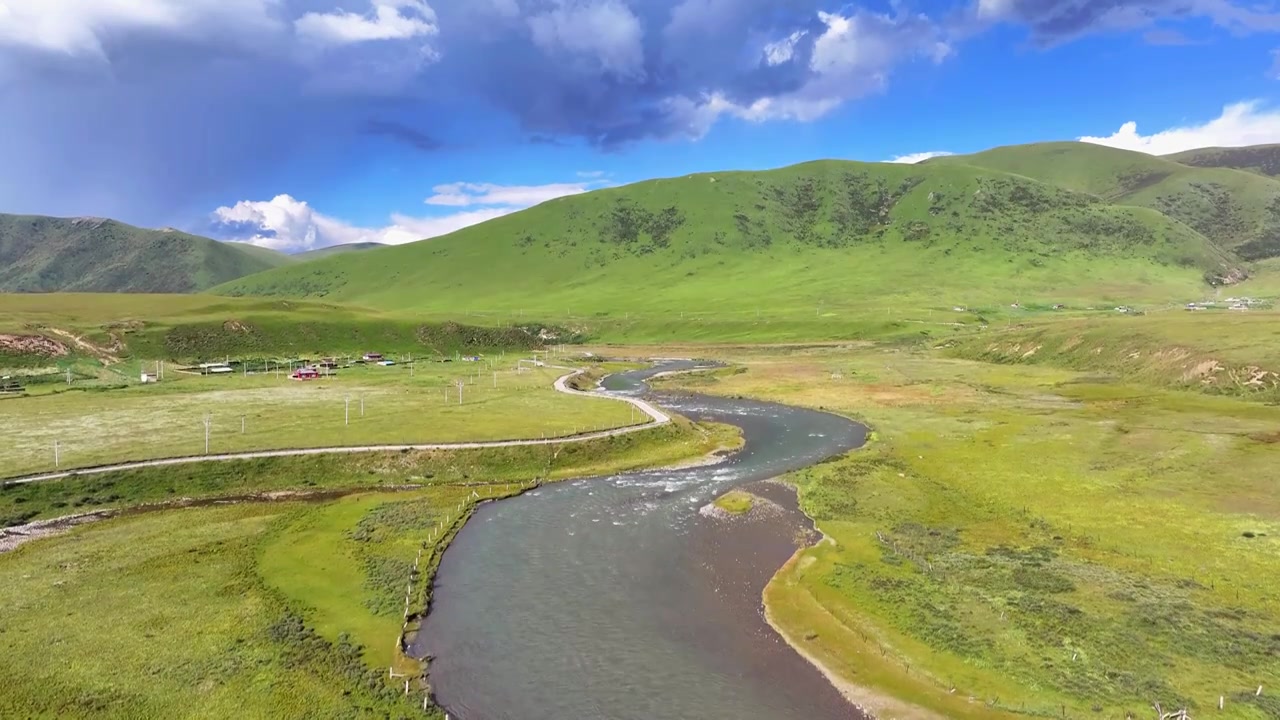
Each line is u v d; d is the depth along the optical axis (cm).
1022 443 8188
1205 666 3472
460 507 6247
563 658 3741
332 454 7288
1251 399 9688
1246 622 3888
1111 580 4469
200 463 6825
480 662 3694
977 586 4472
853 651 3772
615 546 5372
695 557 5141
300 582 4594
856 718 3219
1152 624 3891
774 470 7650
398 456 7419
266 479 6838
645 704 3338
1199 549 4909
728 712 3275
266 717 3156
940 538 5384
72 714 3131
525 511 6247
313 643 3800
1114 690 3309
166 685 3372
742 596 4478
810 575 4722
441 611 4269
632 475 7500
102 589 4409
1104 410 9788
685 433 9188
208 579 4594
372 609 4238
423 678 3525
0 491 5962
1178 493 6103
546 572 4869
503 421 9181
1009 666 3556
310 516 5922
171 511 6028
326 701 3288
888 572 4738
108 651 3662
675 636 3972
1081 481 6612
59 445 7300
